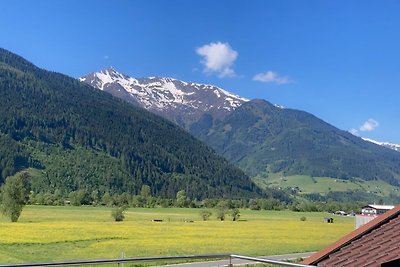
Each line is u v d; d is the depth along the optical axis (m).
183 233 66.50
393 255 6.97
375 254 7.23
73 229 66.81
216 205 168.25
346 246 7.81
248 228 82.06
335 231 81.06
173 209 158.50
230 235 66.00
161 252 43.81
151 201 170.50
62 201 162.50
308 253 45.84
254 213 153.38
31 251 42.94
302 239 63.94
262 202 179.25
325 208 176.50
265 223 99.81
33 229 64.88
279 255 43.69
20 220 89.19
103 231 65.25
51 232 61.09
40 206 153.00
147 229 71.56
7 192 82.62
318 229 85.44
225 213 112.12
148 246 48.94
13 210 82.56
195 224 88.56
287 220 117.19
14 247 45.47
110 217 104.12
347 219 134.50
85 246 47.88
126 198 169.00
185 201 171.12
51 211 127.62
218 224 90.94
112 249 45.72
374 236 7.88
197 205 175.00
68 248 45.97
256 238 62.81
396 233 7.74
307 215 150.25
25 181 84.94
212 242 54.84
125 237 58.00
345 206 172.75
